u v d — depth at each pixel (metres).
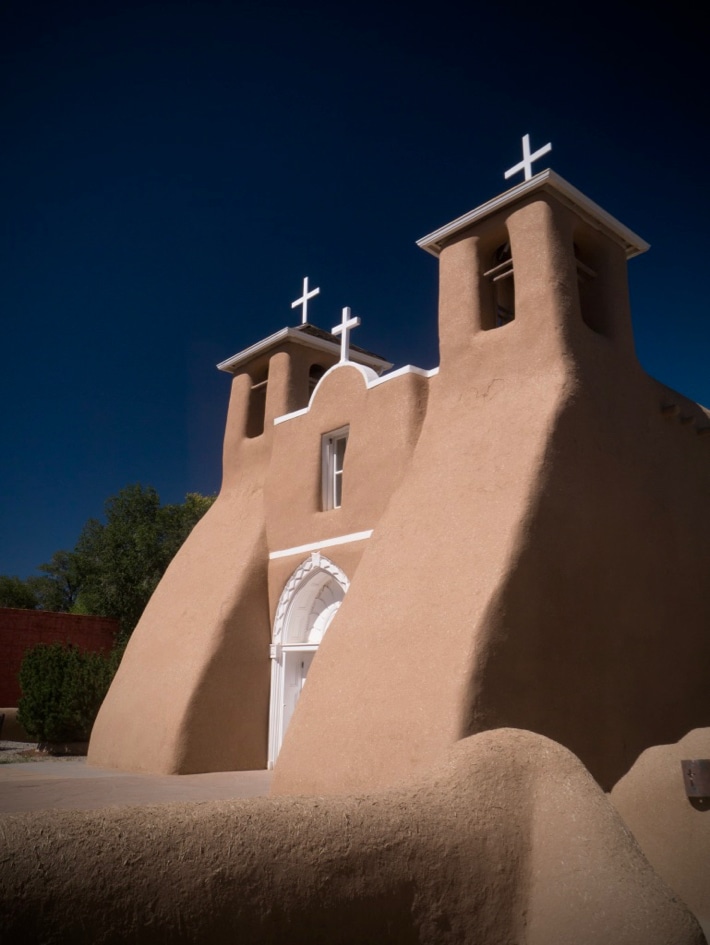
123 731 12.36
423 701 7.62
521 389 9.90
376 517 11.20
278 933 3.42
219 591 12.77
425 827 4.26
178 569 14.38
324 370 16.17
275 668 12.34
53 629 21.83
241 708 11.92
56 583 39.78
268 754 11.96
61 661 16.42
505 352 10.38
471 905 4.20
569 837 4.47
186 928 3.14
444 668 7.66
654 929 3.92
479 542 8.50
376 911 3.83
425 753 7.27
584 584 8.83
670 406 11.30
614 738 8.62
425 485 9.98
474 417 10.22
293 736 8.78
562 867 4.35
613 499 9.64
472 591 8.06
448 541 8.88
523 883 4.43
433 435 10.68
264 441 14.70
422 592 8.61
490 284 11.62
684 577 10.57
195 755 11.20
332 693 8.70
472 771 4.78
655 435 11.02
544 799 4.74
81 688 15.91
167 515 30.75
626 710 8.89
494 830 4.50
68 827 3.13
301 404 14.93
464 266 11.40
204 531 14.68
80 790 8.84
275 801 3.95
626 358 11.06
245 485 14.73
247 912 3.35
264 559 13.02
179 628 12.92
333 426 12.62
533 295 10.27
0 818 3.12
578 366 9.81
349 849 3.85
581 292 11.59
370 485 11.45
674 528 10.70
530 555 8.24
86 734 15.99
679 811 5.64
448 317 11.36
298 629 12.58
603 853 4.34
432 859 4.16
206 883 3.28
